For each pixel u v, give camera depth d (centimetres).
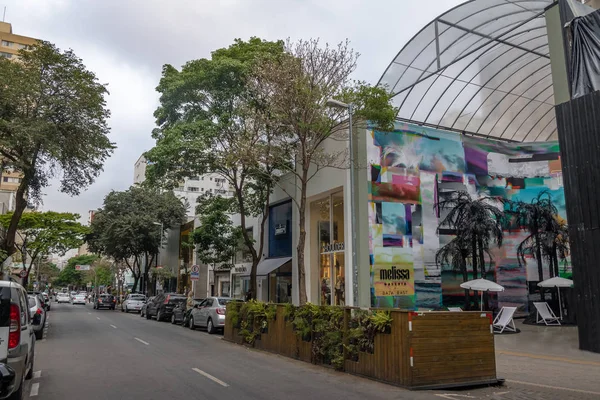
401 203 2056
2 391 623
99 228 4662
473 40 2158
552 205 2316
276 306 1373
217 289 3775
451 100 2358
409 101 2283
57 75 2088
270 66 1753
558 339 1538
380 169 2041
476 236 2161
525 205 2322
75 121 2112
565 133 1382
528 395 817
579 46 1366
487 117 2533
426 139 2178
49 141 1981
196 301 2783
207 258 2803
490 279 2188
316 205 2339
